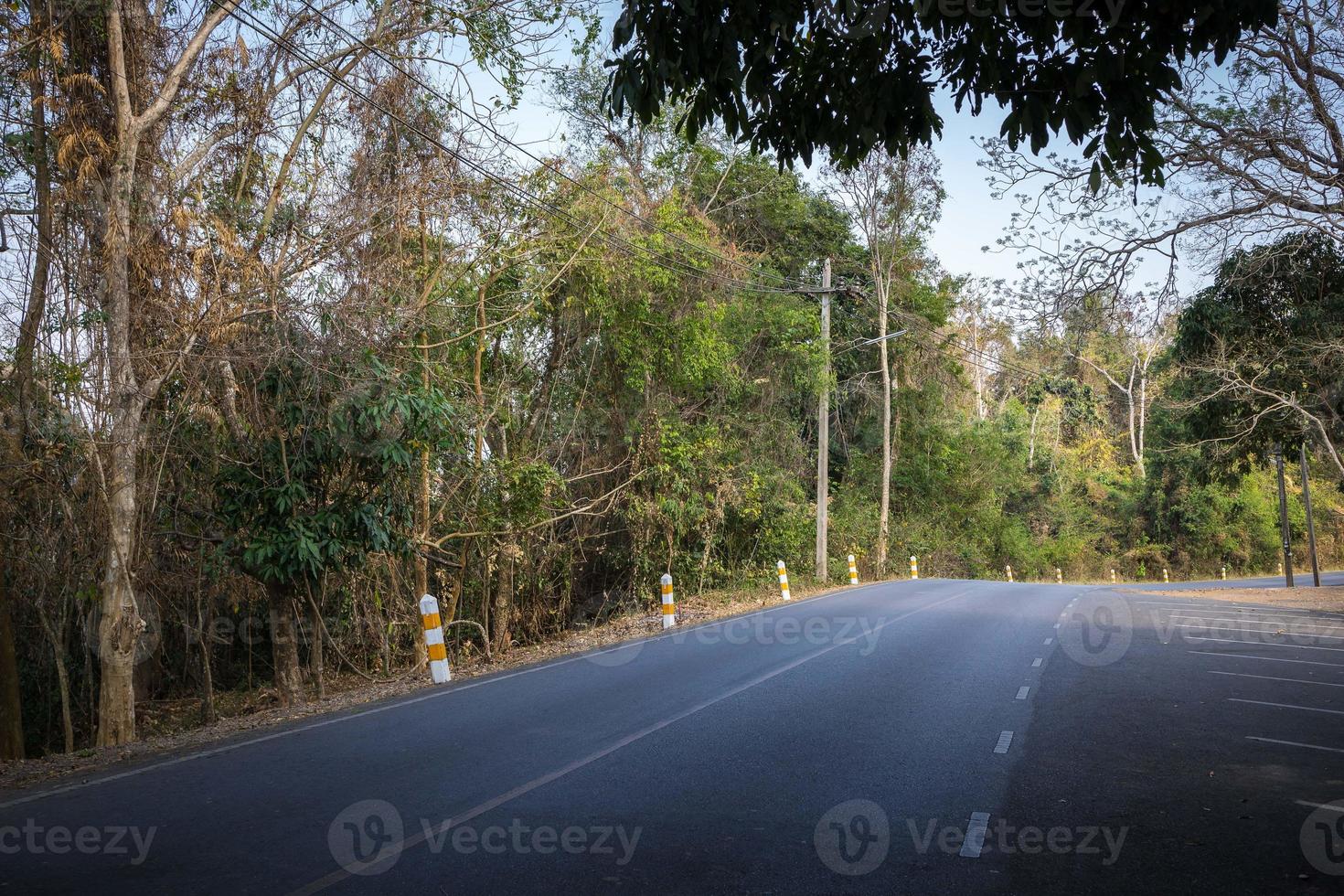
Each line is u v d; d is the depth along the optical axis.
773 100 6.64
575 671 12.02
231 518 12.29
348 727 8.88
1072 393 57.81
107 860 5.19
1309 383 22.19
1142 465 57.97
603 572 23.88
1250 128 14.41
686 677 11.20
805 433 34.06
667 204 21.09
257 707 14.36
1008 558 47.62
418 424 12.70
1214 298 22.75
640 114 6.58
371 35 13.82
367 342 12.57
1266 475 60.34
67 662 14.21
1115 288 15.05
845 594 23.58
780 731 8.38
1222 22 5.73
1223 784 6.80
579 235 17.75
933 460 40.62
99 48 11.20
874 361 37.53
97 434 11.26
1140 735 8.30
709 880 4.91
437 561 15.84
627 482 20.78
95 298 11.28
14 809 6.25
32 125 11.27
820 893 4.75
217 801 6.36
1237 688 10.70
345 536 12.57
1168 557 56.16
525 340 18.73
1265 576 56.34
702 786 6.64
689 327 21.77
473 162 15.05
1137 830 5.75
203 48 12.01
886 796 6.43
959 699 9.88
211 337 11.29
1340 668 12.34
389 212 13.81
